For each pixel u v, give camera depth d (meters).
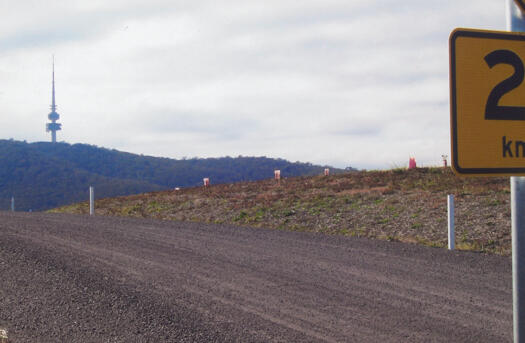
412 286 8.59
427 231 14.04
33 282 8.23
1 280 8.30
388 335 6.28
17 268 9.02
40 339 5.96
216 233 14.52
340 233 15.17
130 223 16.64
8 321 6.53
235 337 6.13
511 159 2.65
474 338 6.16
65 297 7.53
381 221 15.80
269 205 20.55
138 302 7.37
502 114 2.65
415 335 6.27
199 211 21.20
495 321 6.79
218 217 19.53
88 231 14.14
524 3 2.59
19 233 12.93
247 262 10.42
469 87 2.63
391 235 14.12
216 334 6.22
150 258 10.59
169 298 7.66
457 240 12.87
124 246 11.92
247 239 13.44
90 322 6.54
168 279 8.82
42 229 14.02
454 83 2.62
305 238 13.63
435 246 12.64
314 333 6.33
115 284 8.27
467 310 7.27
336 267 10.00
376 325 6.64
